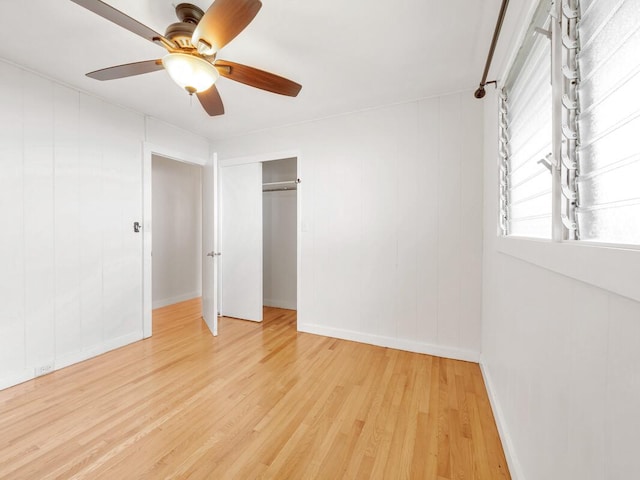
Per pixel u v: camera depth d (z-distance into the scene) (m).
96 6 1.09
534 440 1.01
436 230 2.46
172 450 1.38
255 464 1.30
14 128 1.97
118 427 1.54
